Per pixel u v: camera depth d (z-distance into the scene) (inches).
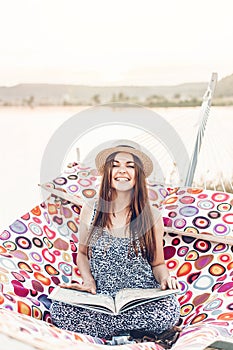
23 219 82.1
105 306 62.0
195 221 82.8
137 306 63.1
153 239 68.4
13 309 62.4
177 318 65.4
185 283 76.5
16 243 77.5
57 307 64.2
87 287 66.7
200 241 81.7
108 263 68.0
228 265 76.7
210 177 127.7
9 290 66.3
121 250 68.0
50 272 75.5
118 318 62.7
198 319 66.4
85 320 63.0
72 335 55.6
